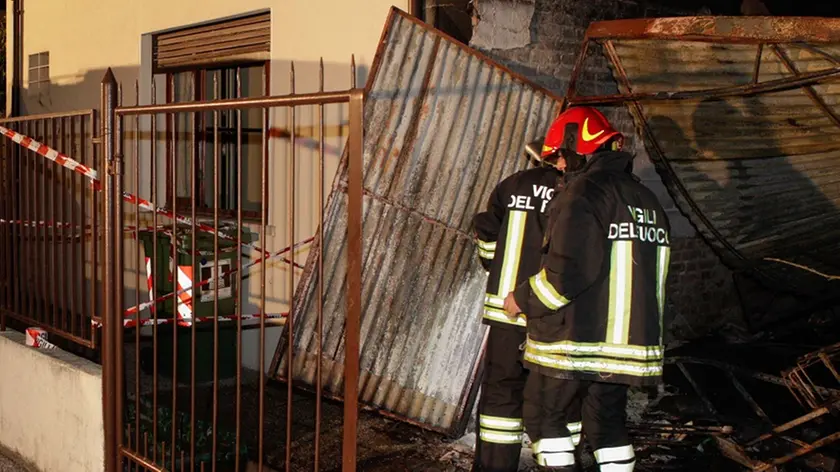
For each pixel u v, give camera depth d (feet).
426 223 15.43
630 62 16.06
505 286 12.52
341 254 15.20
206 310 18.22
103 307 13.02
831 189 17.17
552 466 11.60
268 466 13.70
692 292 22.90
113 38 25.59
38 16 30.04
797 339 23.36
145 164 23.99
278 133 19.74
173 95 24.29
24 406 15.40
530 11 17.37
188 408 16.38
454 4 16.33
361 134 8.56
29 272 16.22
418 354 15.61
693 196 18.44
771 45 13.55
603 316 11.09
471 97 15.43
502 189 12.87
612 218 11.05
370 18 17.48
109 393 13.06
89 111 13.60
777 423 16.14
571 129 11.82
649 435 14.70
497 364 12.69
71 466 14.03
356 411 8.68
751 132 15.96
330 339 15.37
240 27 21.49
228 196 22.44
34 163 15.64
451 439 15.44
